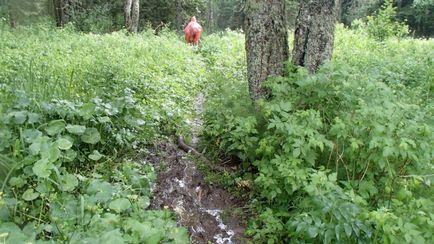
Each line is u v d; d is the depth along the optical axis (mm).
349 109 3979
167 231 3121
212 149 5113
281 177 3740
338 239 2871
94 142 4219
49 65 7020
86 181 3545
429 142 3525
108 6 24266
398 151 3350
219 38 15828
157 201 4008
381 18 14000
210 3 29766
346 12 31078
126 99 5066
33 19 18750
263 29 4965
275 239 3516
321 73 4215
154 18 24578
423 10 27031
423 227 2959
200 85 8719
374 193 3555
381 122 3586
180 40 16484
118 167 4258
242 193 4367
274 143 4078
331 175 3248
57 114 4254
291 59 5184
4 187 3270
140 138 5062
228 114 5145
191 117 6441
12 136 3803
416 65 8203
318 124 3740
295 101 4270
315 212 3123
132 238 2805
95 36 12898
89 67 7348
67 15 21125
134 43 11812
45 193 3154
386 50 10992
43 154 3238
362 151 3674
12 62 7090
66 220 3000
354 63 8398
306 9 4902
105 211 3301
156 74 8234
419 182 3557
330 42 4941
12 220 3057
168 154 4957
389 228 2807
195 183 4434
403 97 4914
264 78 5059
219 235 3760
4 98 4418
